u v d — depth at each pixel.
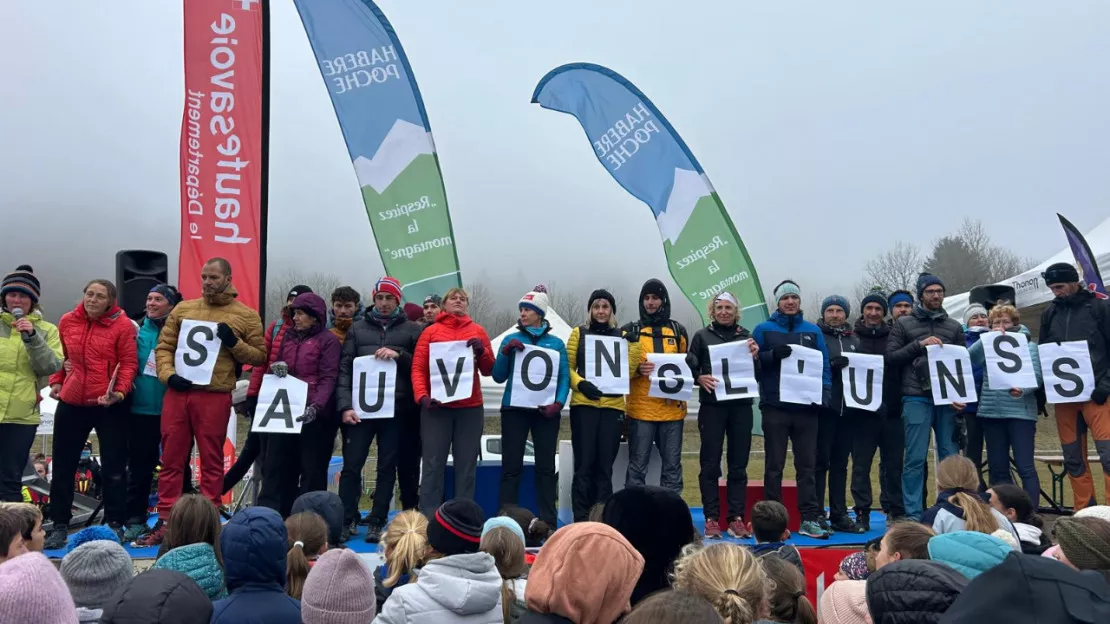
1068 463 7.34
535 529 5.55
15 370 6.16
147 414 6.47
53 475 6.10
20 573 1.99
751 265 9.98
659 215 10.04
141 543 6.08
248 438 7.44
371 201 8.66
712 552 2.63
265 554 2.99
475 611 2.85
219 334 6.19
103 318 6.20
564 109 10.08
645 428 6.99
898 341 7.43
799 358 6.95
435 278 8.67
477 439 6.62
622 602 2.24
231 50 7.62
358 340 6.75
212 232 7.58
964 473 4.95
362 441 6.55
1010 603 1.64
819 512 7.04
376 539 6.31
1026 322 14.30
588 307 7.11
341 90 8.70
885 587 2.35
